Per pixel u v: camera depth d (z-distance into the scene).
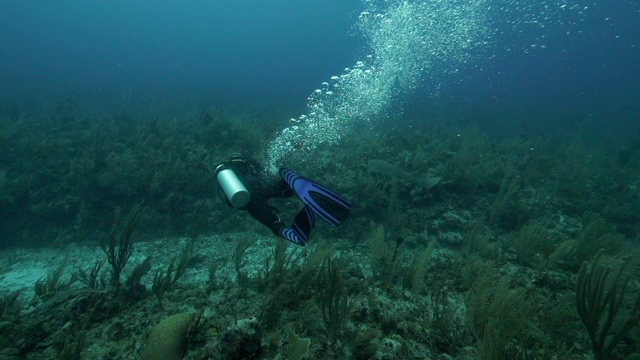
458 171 7.13
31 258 5.93
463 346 3.21
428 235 6.12
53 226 6.51
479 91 37.06
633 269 3.70
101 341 3.25
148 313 3.68
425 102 23.22
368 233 6.23
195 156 7.63
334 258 4.93
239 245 4.93
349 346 3.04
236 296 3.95
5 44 86.06
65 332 3.30
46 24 129.38
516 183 7.21
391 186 6.68
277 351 2.96
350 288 4.02
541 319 3.51
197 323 3.09
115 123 10.86
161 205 6.89
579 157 8.73
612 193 7.31
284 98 25.30
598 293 2.73
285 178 2.21
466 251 5.38
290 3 112.06
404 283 4.17
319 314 3.35
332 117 9.94
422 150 8.24
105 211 6.74
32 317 3.43
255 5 121.69
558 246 4.49
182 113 14.77
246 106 17.09
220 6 126.62
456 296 4.13
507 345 3.09
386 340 2.94
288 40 135.62
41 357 3.03
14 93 21.84
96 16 139.00
